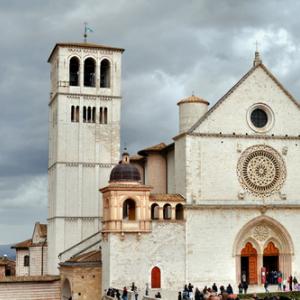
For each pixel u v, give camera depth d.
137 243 82.31
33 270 113.31
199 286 84.12
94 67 107.00
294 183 90.75
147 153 100.12
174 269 83.38
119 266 81.19
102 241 85.06
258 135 89.50
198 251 84.88
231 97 89.12
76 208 101.56
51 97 110.50
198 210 85.56
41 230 114.88
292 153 91.19
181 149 87.69
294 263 89.25
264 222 89.06
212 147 87.31
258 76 90.94
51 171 107.00
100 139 104.31
